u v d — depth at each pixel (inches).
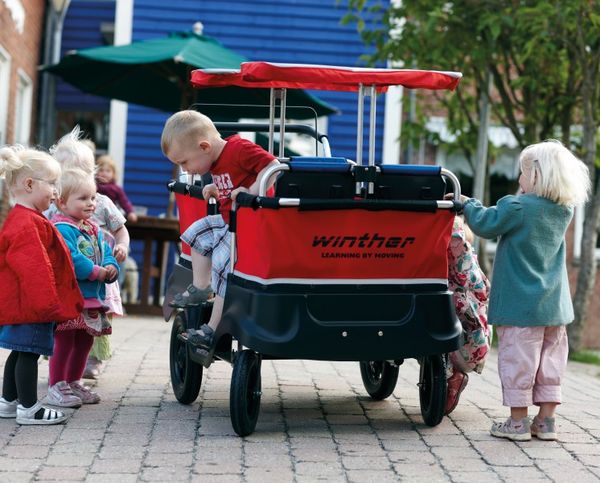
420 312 202.2
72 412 223.9
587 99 438.3
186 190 236.7
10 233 203.6
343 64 618.2
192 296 219.9
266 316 194.4
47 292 201.2
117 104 613.3
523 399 206.4
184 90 492.7
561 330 212.1
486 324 227.9
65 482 166.2
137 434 202.4
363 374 256.1
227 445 194.4
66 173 229.5
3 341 204.7
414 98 599.8
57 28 654.5
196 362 223.5
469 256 225.8
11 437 197.0
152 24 611.8
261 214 192.4
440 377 213.0
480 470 181.5
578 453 197.8
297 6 617.3
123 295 561.3
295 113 498.9
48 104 657.0
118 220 258.5
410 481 172.6
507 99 494.3
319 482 169.9
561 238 209.8
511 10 441.7
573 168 208.2
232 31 615.5
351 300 198.7
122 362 301.3
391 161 614.2
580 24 414.3
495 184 665.6
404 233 198.8
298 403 243.4
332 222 194.5
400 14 479.5
